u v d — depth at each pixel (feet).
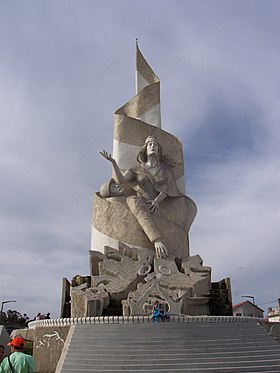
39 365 42.42
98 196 64.23
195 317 41.22
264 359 34.91
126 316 42.09
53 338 42.27
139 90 78.89
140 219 59.67
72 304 49.21
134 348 34.91
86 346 35.81
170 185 65.21
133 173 65.21
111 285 51.60
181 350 34.53
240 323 43.34
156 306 42.11
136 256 57.62
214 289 54.90
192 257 57.67
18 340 21.39
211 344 36.22
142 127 69.67
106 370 31.55
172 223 62.28
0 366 20.44
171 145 70.49
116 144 69.15
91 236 63.41
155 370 31.30
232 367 32.42
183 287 51.34
